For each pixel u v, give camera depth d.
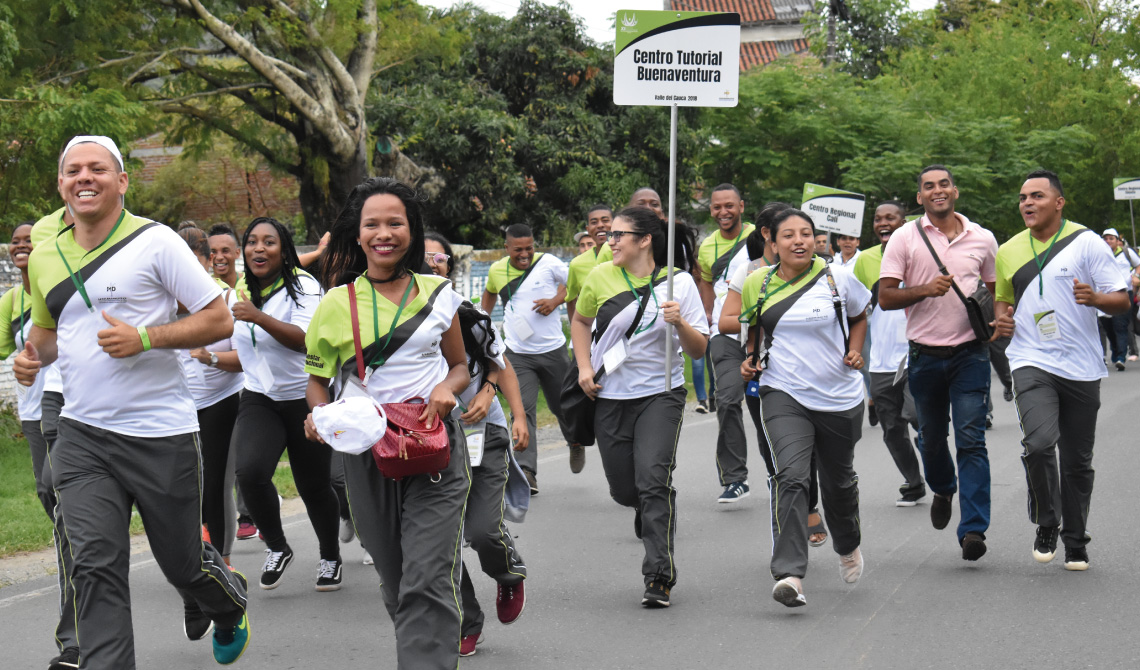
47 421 5.48
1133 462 9.64
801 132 24.22
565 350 9.29
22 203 13.73
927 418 6.64
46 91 13.21
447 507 4.07
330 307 4.15
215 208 25.91
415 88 23.03
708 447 11.18
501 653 5.11
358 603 5.99
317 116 17.92
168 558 4.26
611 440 6.04
